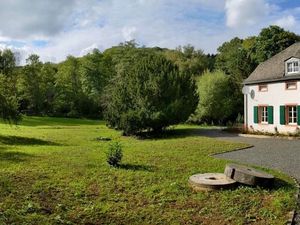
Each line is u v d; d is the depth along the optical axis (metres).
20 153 18.98
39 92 74.12
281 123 30.42
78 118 72.56
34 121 57.81
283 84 30.22
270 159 17.11
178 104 32.22
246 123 34.47
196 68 66.56
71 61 82.25
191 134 32.06
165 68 33.22
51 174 13.35
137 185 12.03
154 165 15.29
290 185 11.94
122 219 9.09
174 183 12.12
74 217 9.09
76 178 12.80
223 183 11.42
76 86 80.12
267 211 9.38
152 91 31.98
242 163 15.93
